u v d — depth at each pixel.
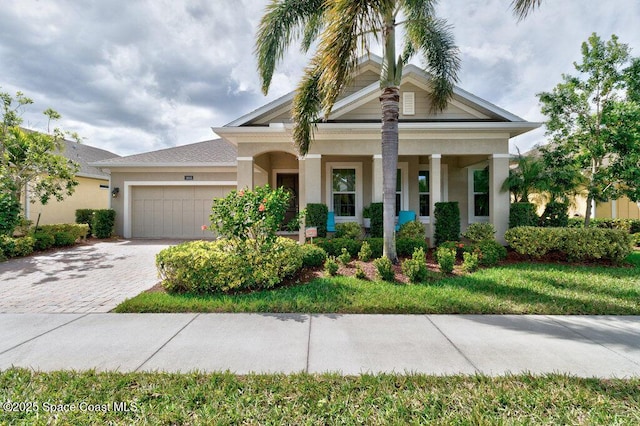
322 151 10.56
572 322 4.54
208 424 2.46
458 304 5.14
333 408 2.64
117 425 2.45
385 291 5.79
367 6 6.21
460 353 3.61
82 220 15.95
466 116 10.86
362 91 10.62
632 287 6.11
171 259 5.85
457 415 2.57
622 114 9.47
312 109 8.84
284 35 8.12
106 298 5.84
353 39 6.41
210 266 5.83
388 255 7.79
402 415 2.58
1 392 2.85
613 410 2.62
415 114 11.05
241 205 6.34
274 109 11.50
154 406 2.67
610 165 9.96
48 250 11.88
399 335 4.10
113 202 15.97
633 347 3.74
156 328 4.34
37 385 2.96
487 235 9.95
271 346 3.79
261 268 6.00
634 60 9.42
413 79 11.00
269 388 2.92
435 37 8.73
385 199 7.85
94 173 19.94
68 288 6.60
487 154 10.66
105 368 3.28
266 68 8.15
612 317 4.74
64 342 3.90
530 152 12.18
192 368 3.29
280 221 6.60
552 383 2.98
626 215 16.58
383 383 2.99
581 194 10.90
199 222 16.09
